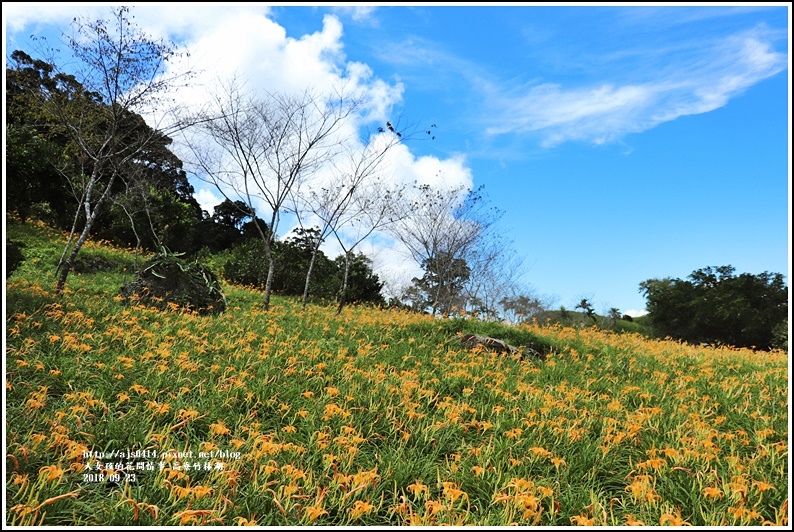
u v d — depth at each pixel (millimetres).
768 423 5309
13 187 12867
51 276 12703
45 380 4809
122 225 19875
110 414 4234
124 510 3055
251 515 3160
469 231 17625
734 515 3301
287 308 13094
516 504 3381
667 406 6043
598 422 5258
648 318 27375
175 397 4898
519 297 19938
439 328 10125
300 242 19500
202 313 10023
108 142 11250
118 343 6500
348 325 10180
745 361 9953
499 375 7020
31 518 2867
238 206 13734
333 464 3941
